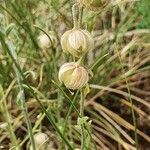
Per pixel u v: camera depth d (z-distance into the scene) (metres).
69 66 0.10
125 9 0.22
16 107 0.18
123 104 0.19
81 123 0.11
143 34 0.21
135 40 0.20
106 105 0.19
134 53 0.21
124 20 0.21
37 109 0.18
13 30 0.14
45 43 0.16
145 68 0.19
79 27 0.09
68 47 0.09
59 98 0.17
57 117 0.16
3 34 0.13
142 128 0.18
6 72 0.18
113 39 0.19
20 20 0.19
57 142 0.17
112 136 0.17
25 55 0.19
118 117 0.18
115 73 0.20
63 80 0.10
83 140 0.11
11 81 0.18
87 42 0.09
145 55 0.20
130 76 0.20
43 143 0.13
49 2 0.18
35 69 0.19
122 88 0.20
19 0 0.19
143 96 0.20
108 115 0.19
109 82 0.19
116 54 0.19
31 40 0.18
